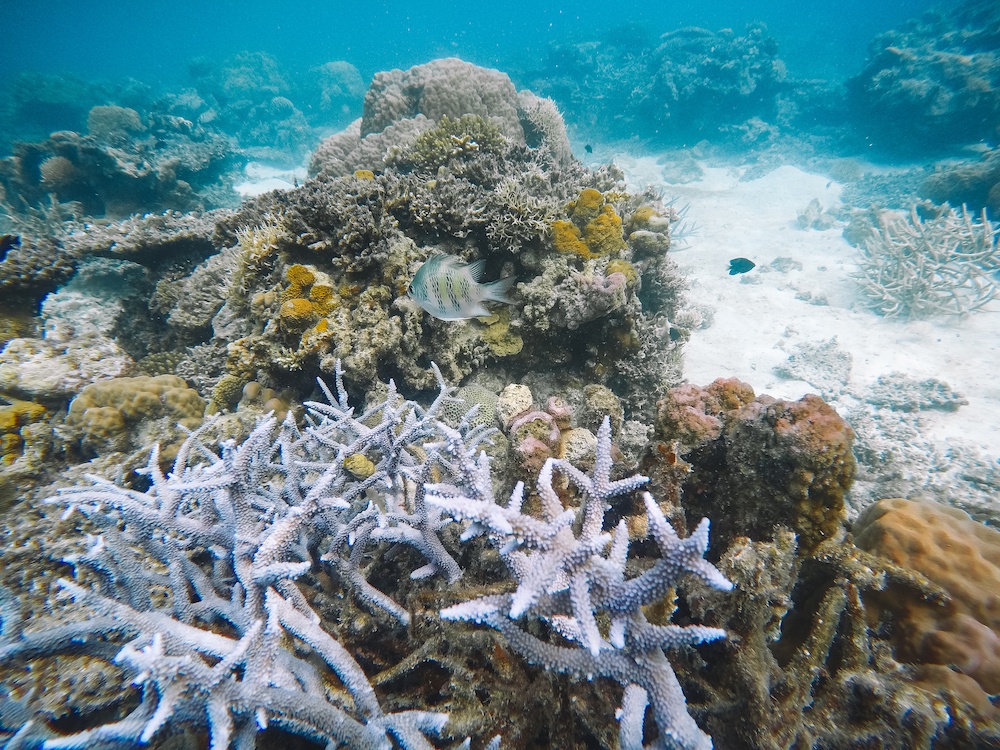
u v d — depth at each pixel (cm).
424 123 952
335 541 235
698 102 2577
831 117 2577
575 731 210
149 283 770
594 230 589
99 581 265
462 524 276
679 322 1057
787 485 271
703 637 166
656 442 311
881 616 265
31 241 694
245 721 179
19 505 387
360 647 237
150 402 451
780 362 994
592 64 3008
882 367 965
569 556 178
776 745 197
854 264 1420
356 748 184
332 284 501
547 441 336
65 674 218
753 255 1543
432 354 517
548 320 529
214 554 232
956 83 2141
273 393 476
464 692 216
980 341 1007
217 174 1573
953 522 289
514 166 753
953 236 1222
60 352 527
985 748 206
